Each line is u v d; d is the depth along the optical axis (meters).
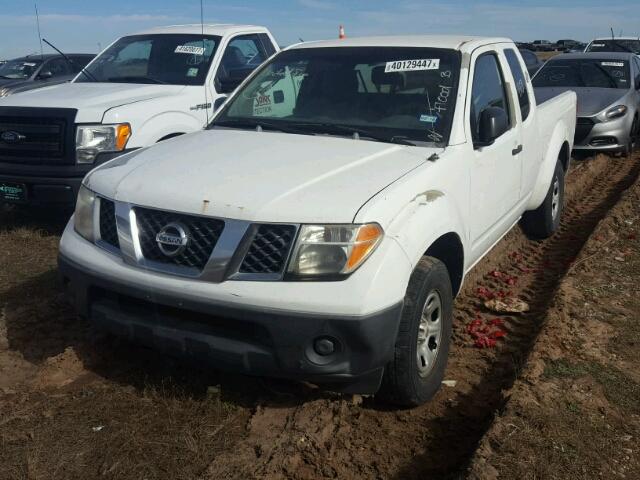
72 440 3.38
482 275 6.05
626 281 5.74
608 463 3.28
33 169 6.53
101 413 3.62
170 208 3.42
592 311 5.06
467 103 4.45
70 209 6.85
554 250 6.89
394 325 3.28
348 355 3.20
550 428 3.47
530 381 3.93
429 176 3.81
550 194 6.79
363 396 3.88
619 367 4.25
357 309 3.13
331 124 4.50
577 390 3.90
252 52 8.45
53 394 3.81
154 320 3.48
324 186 3.46
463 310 5.28
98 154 6.48
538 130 6.00
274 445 3.36
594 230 6.97
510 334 4.85
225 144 4.22
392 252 3.30
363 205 3.31
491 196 4.79
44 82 14.51
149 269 3.44
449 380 4.17
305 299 3.14
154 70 7.83
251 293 3.18
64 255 3.85
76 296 3.80
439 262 3.77
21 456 3.25
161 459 3.26
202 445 3.36
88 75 8.02
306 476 3.19
